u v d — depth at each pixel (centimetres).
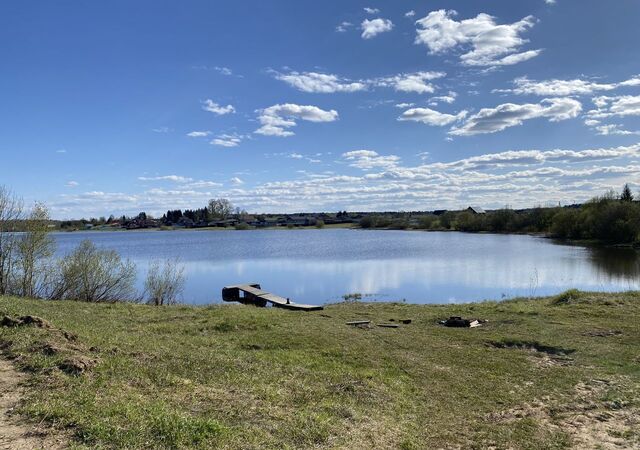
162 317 1548
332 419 715
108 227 16425
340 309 2030
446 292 3117
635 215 6669
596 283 3384
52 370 727
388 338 1382
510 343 1343
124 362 827
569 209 8838
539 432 755
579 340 1349
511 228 10750
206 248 7319
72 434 548
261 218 19125
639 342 1323
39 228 2194
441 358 1186
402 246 7312
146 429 571
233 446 567
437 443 709
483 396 923
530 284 3372
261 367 959
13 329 886
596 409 859
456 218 12775
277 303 2242
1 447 505
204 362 920
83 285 2284
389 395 886
